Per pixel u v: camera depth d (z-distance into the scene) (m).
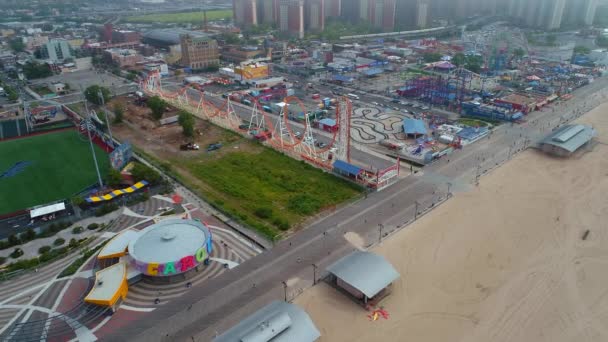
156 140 196.25
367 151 179.00
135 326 88.62
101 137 199.50
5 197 145.88
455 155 171.50
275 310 86.19
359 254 103.06
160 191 145.62
